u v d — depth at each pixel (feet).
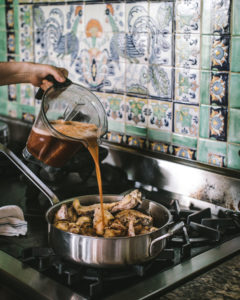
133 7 5.20
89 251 3.16
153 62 5.11
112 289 3.09
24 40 6.88
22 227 4.15
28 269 3.38
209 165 4.72
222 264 3.51
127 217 3.81
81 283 3.19
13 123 7.29
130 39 5.31
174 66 4.89
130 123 5.53
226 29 4.34
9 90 7.35
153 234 3.27
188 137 4.90
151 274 3.31
